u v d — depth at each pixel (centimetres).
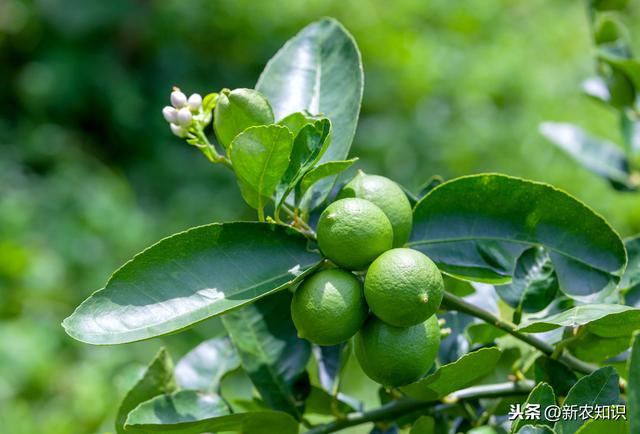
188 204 225
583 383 54
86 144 249
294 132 56
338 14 245
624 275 64
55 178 221
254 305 66
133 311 54
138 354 175
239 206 227
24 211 204
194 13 252
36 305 187
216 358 69
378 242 54
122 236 208
